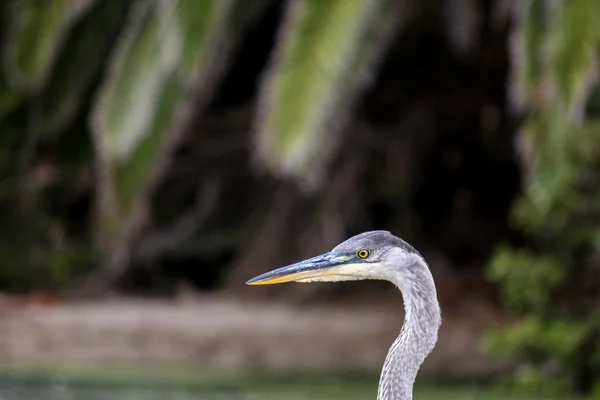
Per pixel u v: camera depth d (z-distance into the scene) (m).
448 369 15.61
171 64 14.27
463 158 21.19
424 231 21.08
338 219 18.58
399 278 7.29
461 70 20.12
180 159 20.56
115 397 13.23
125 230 15.44
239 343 16.09
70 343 16.27
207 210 20.55
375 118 20.27
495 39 19.50
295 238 18.84
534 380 13.99
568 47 12.60
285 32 13.33
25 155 19.39
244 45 22.00
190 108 15.61
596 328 14.02
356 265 7.36
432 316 7.21
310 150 12.62
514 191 21.16
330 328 16.25
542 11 13.37
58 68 17.80
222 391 13.74
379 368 15.97
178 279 20.81
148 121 14.50
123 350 16.19
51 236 20.58
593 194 14.33
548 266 14.23
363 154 19.09
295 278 7.49
